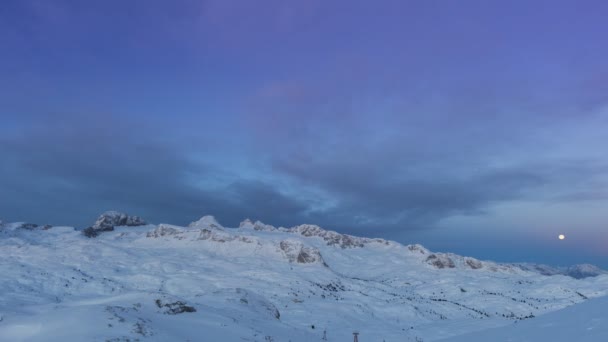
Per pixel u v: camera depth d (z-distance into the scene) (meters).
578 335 18.36
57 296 185.12
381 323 186.38
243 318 70.69
